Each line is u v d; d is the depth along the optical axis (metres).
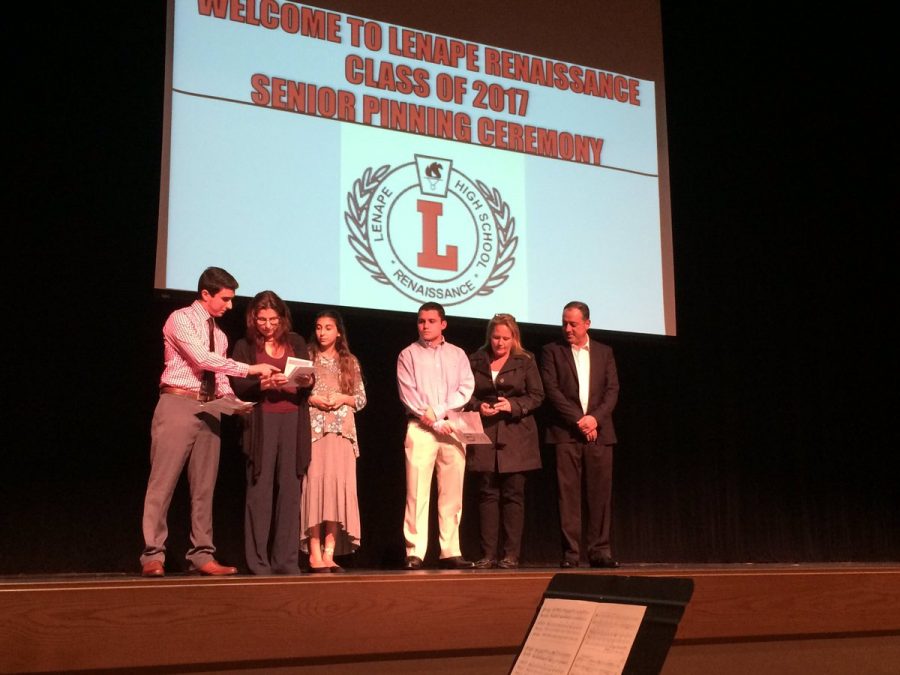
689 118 5.48
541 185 4.82
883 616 3.23
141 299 4.03
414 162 4.52
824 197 5.79
